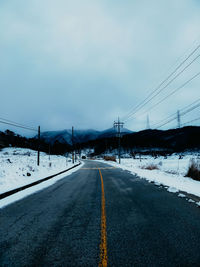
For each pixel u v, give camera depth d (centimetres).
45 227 337
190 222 354
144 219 373
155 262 218
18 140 11069
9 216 404
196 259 224
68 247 258
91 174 1388
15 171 1065
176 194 626
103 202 523
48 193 673
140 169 1780
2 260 227
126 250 247
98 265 213
